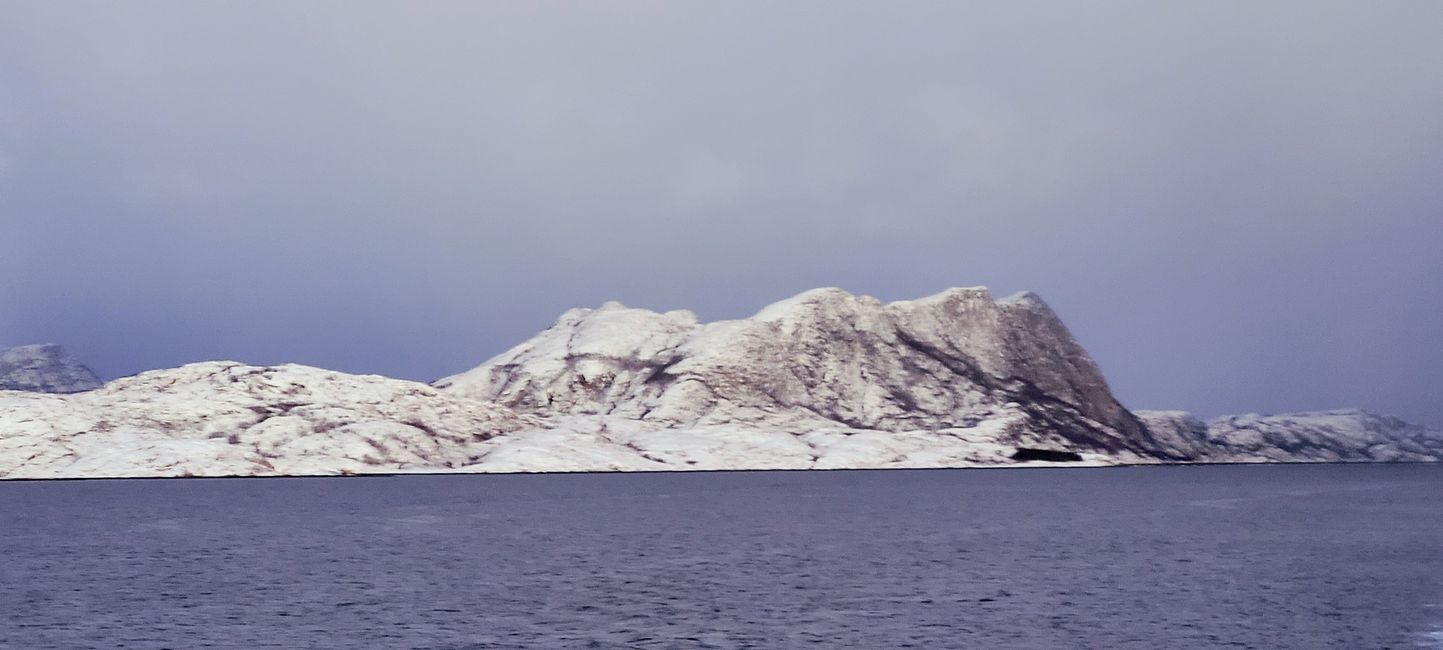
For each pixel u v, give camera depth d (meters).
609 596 84.25
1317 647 65.69
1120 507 185.00
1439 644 66.31
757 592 86.31
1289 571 97.31
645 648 66.00
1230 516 164.00
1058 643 67.06
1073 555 111.12
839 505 191.38
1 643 67.56
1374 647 65.56
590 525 148.25
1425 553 111.38
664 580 93.12
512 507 184.62
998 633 69.94
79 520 158.00
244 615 76.25
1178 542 123.81
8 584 91.06
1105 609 78.25
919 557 109.75
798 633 70.06
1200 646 66.12
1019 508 183.50
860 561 106.44
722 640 68.12
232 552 114.12
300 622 73.69
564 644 66.94
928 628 71.62
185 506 187.25
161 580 93.06
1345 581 91.12
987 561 106.00
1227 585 89.06
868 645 66.69
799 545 121.62
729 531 139.25
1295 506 187.38
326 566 102.31
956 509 180.62
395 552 114.06
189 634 70.00
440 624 72.94
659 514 169.00
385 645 66.69
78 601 82.19
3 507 185.62
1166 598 82.88
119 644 67.19
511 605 80.12
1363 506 187.00
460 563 104.75
